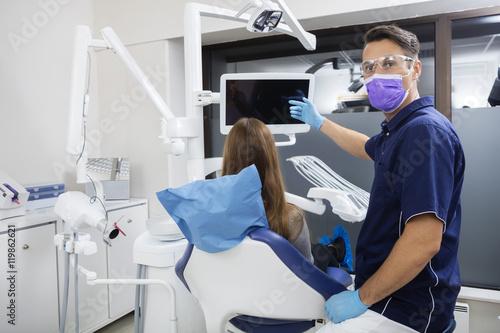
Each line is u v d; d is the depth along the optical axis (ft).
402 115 3.38
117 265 7.24
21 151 7.04
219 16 4.71
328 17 6.52
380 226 3.40
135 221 7.67
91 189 7.58
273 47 7.81
